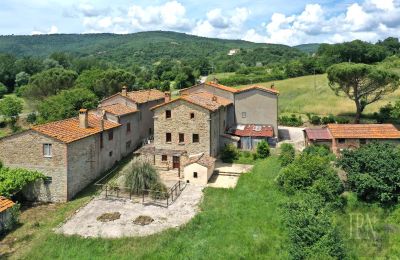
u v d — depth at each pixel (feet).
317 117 204.23
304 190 99.04
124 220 88.94
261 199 99.66
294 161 111.24
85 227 85.56
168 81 369.30
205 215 90.22
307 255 69.92
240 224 85.66
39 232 85.35
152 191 103.45
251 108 170.60
